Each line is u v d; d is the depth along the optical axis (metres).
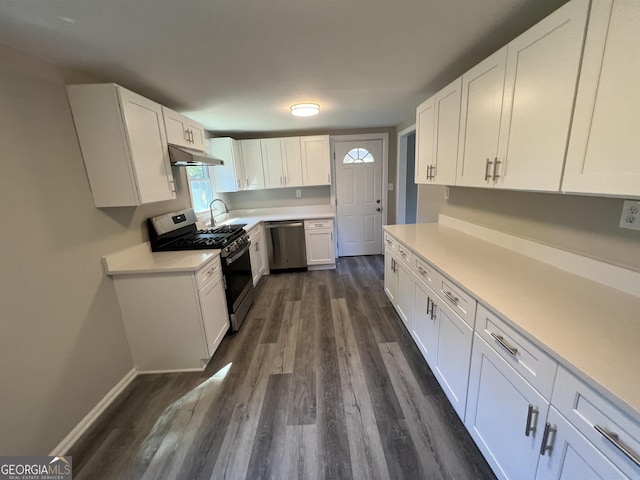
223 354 2.27
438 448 1.39
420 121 2.42
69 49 1.43
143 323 2.01
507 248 1.89
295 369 2.04
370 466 1.33
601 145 0.91
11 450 1.26
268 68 1.82
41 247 1.43
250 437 1.51
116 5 1.11
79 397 1.61
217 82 2.02
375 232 4.78
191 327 2.02
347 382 1.88
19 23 1.18
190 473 1.34
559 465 0.86
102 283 1.82
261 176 4.19
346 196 4.62
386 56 1.71
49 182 1.49
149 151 1.94
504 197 1.91
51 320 1.47
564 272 1.43
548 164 1.13
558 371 0.83
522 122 1.26
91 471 1.37
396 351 2.19
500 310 1.07
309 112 2.84
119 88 1.66
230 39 1.43
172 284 1.95
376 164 4.52
